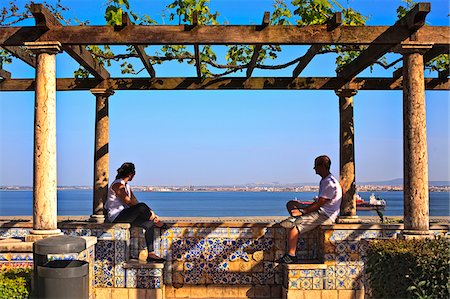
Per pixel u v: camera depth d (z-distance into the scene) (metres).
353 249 7.71
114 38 6.55
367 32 6.64
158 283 7.58
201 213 67.69
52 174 6.53
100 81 9.14
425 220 6.48
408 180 6.57
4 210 80.75
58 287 5.23
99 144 9.20
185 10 7.61
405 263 4.98
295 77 9.16
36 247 5.44
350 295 7.64
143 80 9.18
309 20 7.88
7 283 5.40
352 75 8.80
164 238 7.96
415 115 6.60
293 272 7.59
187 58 8.63
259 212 71.00
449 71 9.25
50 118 6.54
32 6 6.31
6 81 9.41
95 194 9.12
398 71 8.97
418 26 6.54
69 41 6.55
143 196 188.75
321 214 7.75
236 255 7.94
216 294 7.91
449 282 4.61
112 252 7.59
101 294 7.56
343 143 9.12
